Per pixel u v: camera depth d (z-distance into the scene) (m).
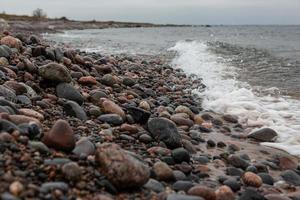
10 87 1.76
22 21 21.19
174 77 3.63
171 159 1.49
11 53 2.29
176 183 1.28
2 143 1.14
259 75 3.91
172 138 1.65
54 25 23.41
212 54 5.87
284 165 1.68
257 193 1.30
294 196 1.38
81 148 1.29
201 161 1.61
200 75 3.84
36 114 1.53
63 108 1.77
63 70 1.97
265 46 7.85
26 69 2.10
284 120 2.33
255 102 2.72
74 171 1.09
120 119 1.80
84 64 2.80
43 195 0.95
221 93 2.95
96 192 1.08
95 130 1.63
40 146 1.20
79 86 2.29
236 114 2.45
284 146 1.92
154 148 1.56
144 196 1.14
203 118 2.32
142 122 1.87
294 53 6.37
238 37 12.83
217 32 19.02
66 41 8.99
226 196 1.26
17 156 1.10
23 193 0.92
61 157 1.19
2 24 10.09
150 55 5.80
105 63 3.30
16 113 1.48
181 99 2.65
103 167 1.16
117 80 2.64
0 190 0.91
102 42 9.12
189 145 1.74
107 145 1.21
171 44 8.66
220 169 1.56
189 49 6.57
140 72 3.54
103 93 2.11
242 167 1.59
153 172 1.31
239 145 1.92
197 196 1.18
